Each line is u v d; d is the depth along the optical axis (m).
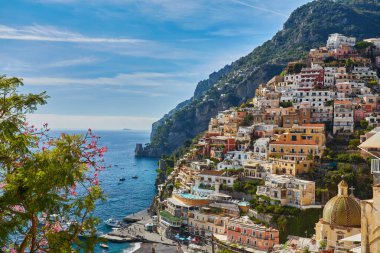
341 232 95.88
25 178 29.20
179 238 159.88
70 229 33.91
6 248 33.31
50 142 33.84
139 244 157.25
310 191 154.50
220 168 196.75
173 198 186.12
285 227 145.75
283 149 190.38
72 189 37.59
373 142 34.66
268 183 163.50
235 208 160.75
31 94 32.69
